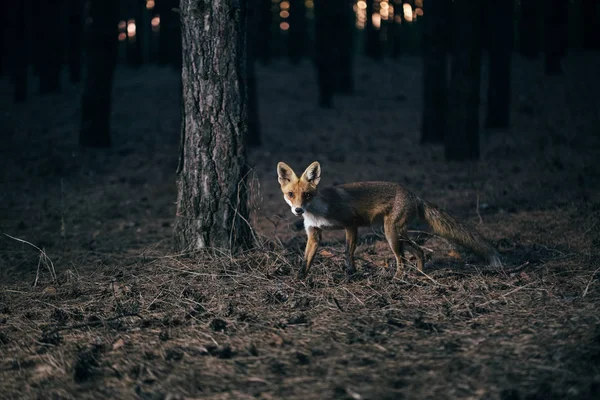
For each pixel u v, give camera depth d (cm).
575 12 4016
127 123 1978
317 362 374
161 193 1194
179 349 406
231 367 373
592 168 1199
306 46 4100
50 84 2411
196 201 640
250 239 660
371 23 3412
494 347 384
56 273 656
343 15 2614
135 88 2520
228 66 628
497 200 973
